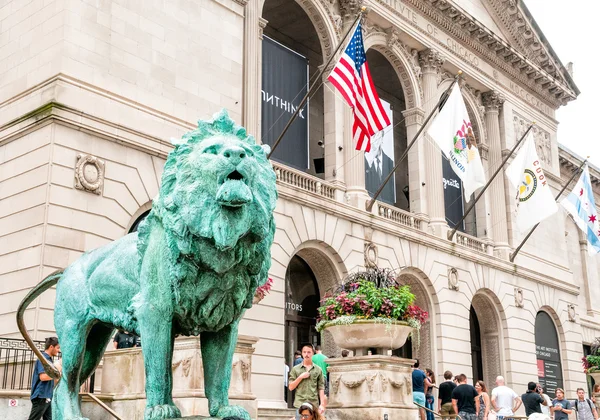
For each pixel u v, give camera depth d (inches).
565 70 1533.0
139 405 389.1
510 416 679.7
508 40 1438.2
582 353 1440.7
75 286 185.0
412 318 495.8
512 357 1224.8
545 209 1047.6
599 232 1192.2
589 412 852.6
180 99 768.3
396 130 1342.3
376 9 1087.0
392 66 1184.2
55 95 648.4
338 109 1011.3
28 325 597.9
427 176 1142.3
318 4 1013.2
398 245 1033.5
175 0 788.0
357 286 509.0
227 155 151.6
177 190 154.8
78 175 649.0
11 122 679.7
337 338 505.0
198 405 370.6
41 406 393.7
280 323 826.8
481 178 954.7
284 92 962.7
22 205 645.9
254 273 163.8
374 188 1074.7
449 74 1255.5
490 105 1337.4
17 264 630.5
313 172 1157.1
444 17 1222.3
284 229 861.8
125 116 703.1
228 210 150.4
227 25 847.1
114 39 716.7
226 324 166.6
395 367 495.2
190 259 155.4
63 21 676.7
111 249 184.9
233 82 837.2
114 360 417.4
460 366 1092.5
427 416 665.0
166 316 159.3
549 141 1510.8
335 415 491.5
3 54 730.8
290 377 454.0
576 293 1471.5
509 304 1250.0
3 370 598.9
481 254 1200.8
